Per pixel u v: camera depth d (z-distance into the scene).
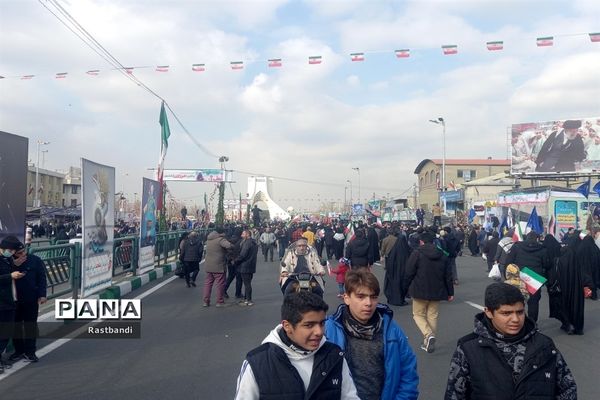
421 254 7.80
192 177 49.00
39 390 5.84
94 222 11.43
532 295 8.84
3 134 7.16
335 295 13.41
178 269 16.31
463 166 61.28
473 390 2.96
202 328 9.27
